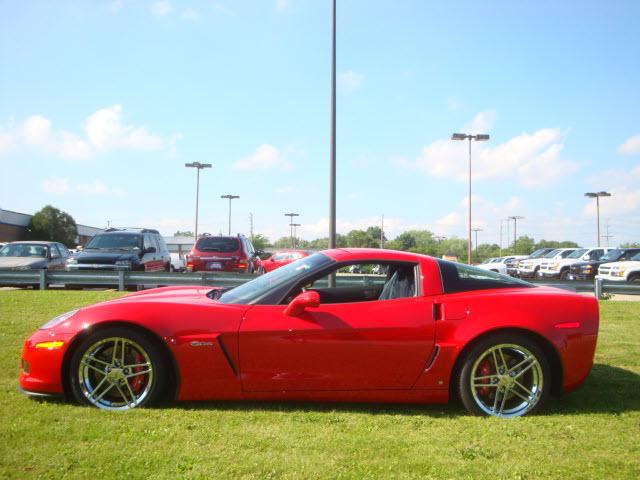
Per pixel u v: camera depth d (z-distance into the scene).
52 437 3.30
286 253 19.52
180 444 3.23
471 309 4.02
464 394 3.96
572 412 4.07
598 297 12.67
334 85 12.38
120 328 3.89
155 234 16.17
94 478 2.76
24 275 13.62
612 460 3.14
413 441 3.38
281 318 3.94
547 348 4.07
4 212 58.34
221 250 15.30
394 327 3.94
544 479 2.88
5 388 4.34
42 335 3.96
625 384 4.88
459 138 39.34
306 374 3.91
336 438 3.40
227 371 3.89
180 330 3.88
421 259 4.29
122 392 3.92
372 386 3.96
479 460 3.11
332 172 12.34
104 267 13.84
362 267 4.26
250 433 3.45
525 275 29.53
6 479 2.72
